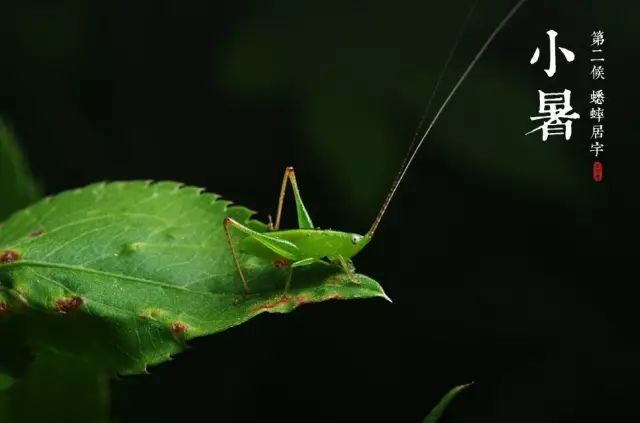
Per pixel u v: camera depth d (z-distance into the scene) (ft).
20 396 1.09
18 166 1.16
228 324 1.04
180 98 1.66
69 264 1.06
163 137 1.66
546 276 1.54
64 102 1.64
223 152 1.63
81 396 1.09
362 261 1.55
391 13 1.35
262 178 1.59
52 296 1.06
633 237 1.50
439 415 1.01
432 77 1.32
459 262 1.55
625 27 1.45
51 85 1.63
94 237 1.07
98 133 1.66
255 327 1.56
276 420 1.54
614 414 1.49
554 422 1.49
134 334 1.05
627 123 1.47
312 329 1.57
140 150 1.66
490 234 1.53
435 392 1.53
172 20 1.65
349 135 1.30
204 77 1.65
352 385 1.55
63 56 1.62
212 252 1.07
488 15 1.36
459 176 1.50
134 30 1.64
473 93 1.31
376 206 1.32
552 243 1.53
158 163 1.65
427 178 1.52
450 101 1.31
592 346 1.52
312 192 1.49
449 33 1.34
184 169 1.64
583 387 1.50
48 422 1.09
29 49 1.60
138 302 1.05
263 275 1.06
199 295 1.06
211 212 1.09
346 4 1.35
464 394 1.53
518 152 1.30
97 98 1.65
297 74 1.34
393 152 1.30
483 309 1.54
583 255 1.53
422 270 1.55
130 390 1.47
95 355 1.05
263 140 1.60
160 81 1.66
